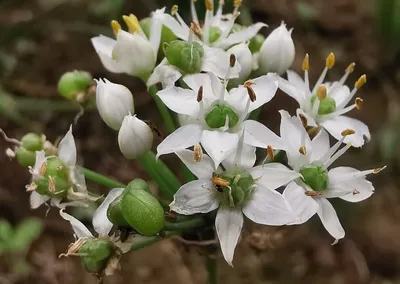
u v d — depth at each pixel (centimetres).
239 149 6
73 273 12
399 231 12
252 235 8
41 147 7
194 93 6
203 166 6
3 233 11
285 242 12
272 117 13
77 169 7
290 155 6
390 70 14
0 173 12
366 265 12
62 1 14
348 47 14
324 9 15
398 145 13
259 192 6
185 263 12
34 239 12
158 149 6
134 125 6
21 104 13
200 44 7
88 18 14
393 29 14
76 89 7
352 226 12
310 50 14
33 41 14
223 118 6
